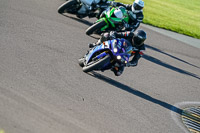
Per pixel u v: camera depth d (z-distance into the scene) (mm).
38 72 23453
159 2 86250
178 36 52969
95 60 25766
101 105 22016
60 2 45625
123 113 22141
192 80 34938
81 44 32906
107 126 19562
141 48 25859
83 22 40688
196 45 51000
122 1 66875
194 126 24156
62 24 36875
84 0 37594
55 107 19375
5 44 26406
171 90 30062
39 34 31281
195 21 72812
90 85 24453
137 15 32219
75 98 21578
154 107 25000
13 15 33969
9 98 18391
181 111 26172
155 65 35312
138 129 20750
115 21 32906
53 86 22141
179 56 42188
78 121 18781
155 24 55250
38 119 17297
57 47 29719
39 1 42812
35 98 19578
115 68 25453
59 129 17078
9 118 16375
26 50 26609
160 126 22344
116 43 24719
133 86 27625
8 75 21375
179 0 102125
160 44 44219
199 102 29531
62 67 25828
